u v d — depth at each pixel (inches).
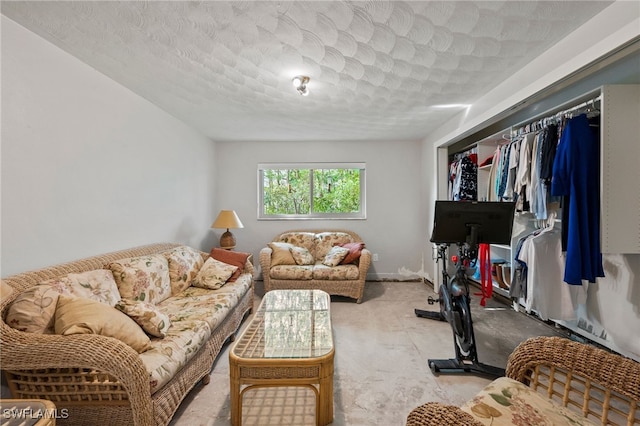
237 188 178.7
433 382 74.4
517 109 91.4
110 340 49.8
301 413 63.6
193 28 64.8
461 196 136.0
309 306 89.5
